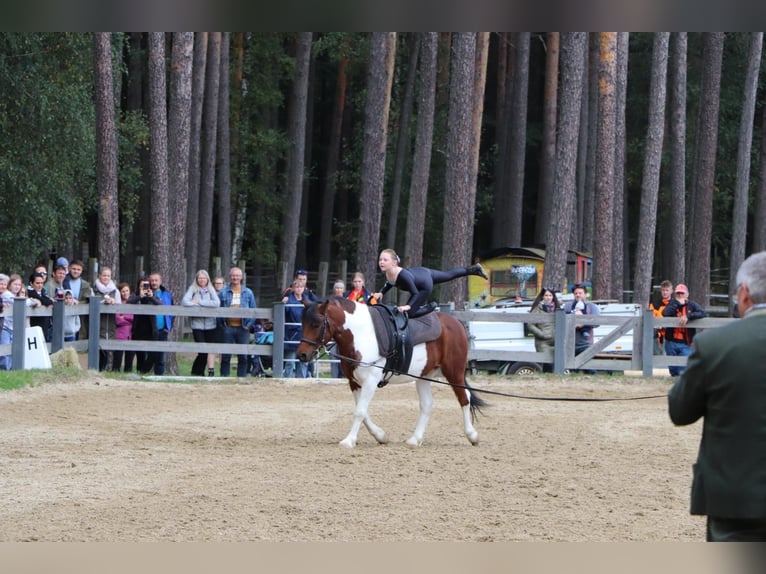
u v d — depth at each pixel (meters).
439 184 44.91
